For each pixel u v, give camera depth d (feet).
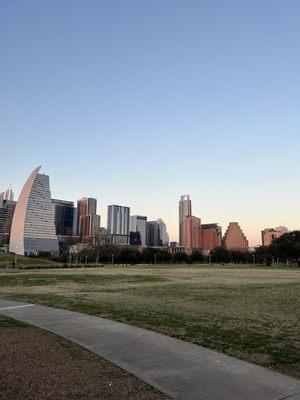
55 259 428.56
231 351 30.63
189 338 35.17
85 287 91.61
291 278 138.31
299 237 433.48
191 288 90.38
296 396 20.97
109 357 28.50
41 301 62.44
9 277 127.34
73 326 40.50
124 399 20.27
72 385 22.17
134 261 483.92
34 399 19.97
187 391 21.70
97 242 441.27
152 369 25.70
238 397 20.86
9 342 32.86
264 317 47.73
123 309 53.47
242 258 590.14
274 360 28.07
